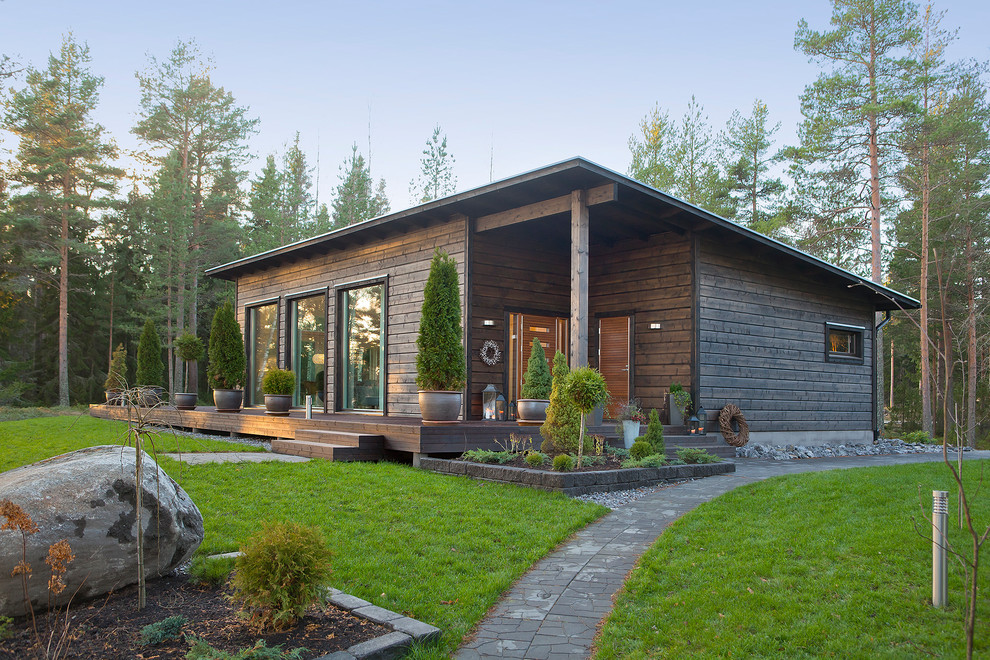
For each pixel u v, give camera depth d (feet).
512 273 42.32
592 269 46.93
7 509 10.82
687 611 13.80
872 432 54.90
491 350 40.65
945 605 13.39
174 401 53.67
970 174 77.10
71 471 13.42
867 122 70.54
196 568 14.66
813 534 18.16
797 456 43.60
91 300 102.89
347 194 129.18
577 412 29.58
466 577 15.75
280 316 55.11
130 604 13.20
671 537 18.62
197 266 100.58
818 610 13.53
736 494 24.04
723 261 43.01
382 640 11.54
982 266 80.84
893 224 89.45
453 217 39.65
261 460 28.68
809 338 49.32
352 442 31.19
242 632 11.93
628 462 27.84
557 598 14.88
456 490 23.82
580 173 31.04
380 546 17.48
